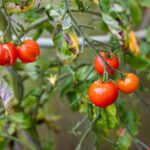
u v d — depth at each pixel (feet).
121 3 2.55
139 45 3.42
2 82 2.38
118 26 2.34
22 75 3.33
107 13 2.35
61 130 4.00
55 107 3.96
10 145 3.32
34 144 3.07
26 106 2.94
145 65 2.61
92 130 2.48
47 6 2.12
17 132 3.33
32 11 2.15
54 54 3.56
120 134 2.70
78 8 2.18
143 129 3.86
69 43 2.24
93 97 2.03
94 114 2.45
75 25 2.06
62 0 2.13
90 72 2.42
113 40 2.44
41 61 2.90
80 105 2.58
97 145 2.52
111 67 2.10
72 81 2.75
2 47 1.97
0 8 2.06
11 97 2.37
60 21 2.12
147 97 3.73
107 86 2.02
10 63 2.00
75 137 4.01
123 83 2.11
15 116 2.74
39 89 2.97
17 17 2.27
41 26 2.75
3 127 3.11
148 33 3.33
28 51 2.02
